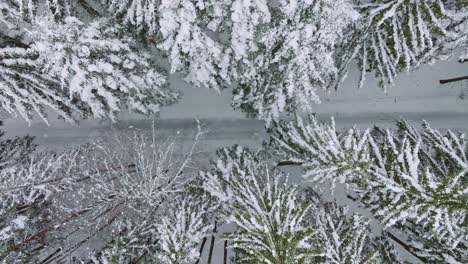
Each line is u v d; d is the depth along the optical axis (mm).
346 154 6082
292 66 7145
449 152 6688
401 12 6859
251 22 6613
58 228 8891
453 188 5555
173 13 6531
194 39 6906
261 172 8492
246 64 7977
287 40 6703
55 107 8234
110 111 8648
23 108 7715
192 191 8992
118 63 7344
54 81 7559
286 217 5875
